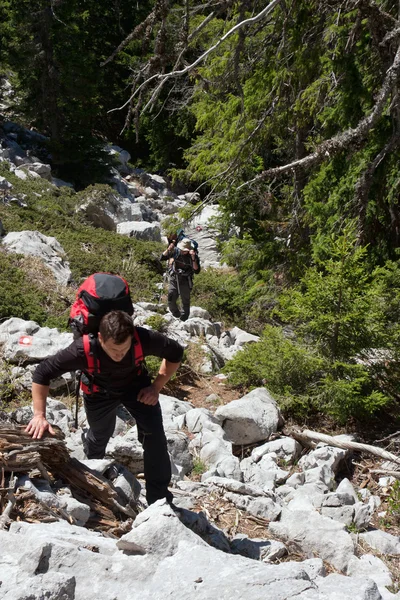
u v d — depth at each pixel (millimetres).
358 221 10289
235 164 12680
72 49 24578
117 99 31906
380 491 6324
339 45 10977
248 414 6941
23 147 25484
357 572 4293
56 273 11789
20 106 25703
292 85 12328
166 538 3262
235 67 10734
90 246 14656
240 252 14070
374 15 9805
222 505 4938
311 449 7094
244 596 2686
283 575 2846
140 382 4016
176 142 30625
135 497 4484
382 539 5027
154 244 16672
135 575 3051
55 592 2678
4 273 10617
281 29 11508
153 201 26062
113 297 3850
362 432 7559
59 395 7273
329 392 7473
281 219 14016
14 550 3191
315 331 8156
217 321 12750
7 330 8297
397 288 8766
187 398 8203
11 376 7246
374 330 7887
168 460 4074
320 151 10211
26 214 15266
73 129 24875
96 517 4059
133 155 33312
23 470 3877
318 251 10797
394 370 8117
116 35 30703
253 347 8531
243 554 4133
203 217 21094
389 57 10094
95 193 19125
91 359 3754
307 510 4902
